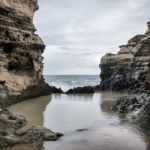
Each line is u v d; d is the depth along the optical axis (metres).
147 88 32.06
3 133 22.19
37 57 54.75
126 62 76.56
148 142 22.92
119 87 71.75
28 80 50.84
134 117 31.66
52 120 31.09
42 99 52.50
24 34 50.81
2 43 44.25
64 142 22.67
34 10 57.81
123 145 22.02
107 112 37.12
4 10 45.59
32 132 23.70
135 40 81.75
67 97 57.66
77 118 32.62
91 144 22.22
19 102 46.06
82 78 192.62
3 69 43.53
